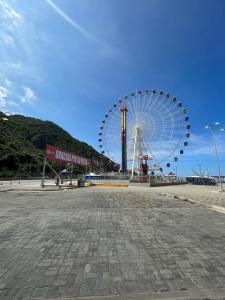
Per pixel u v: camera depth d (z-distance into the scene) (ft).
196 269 15.65
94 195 69.77
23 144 310.04
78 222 29.78
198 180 214.28
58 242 21.38
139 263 16.63
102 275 14.75
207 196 71.00
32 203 48.60
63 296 12.34
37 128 398.62
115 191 91.15
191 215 35.42
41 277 14.46
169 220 31.42
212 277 14.49
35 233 24.39
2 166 228.63
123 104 171.22
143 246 20.38
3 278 14.30
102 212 37.45
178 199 60.34
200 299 12.14
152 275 14.76
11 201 52.24
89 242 21.45
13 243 21.04
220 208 42.09
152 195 72.74
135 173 169.37
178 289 13.07
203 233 24.67
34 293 12.62
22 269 15.60
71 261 16.98
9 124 341.82
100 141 175.52
